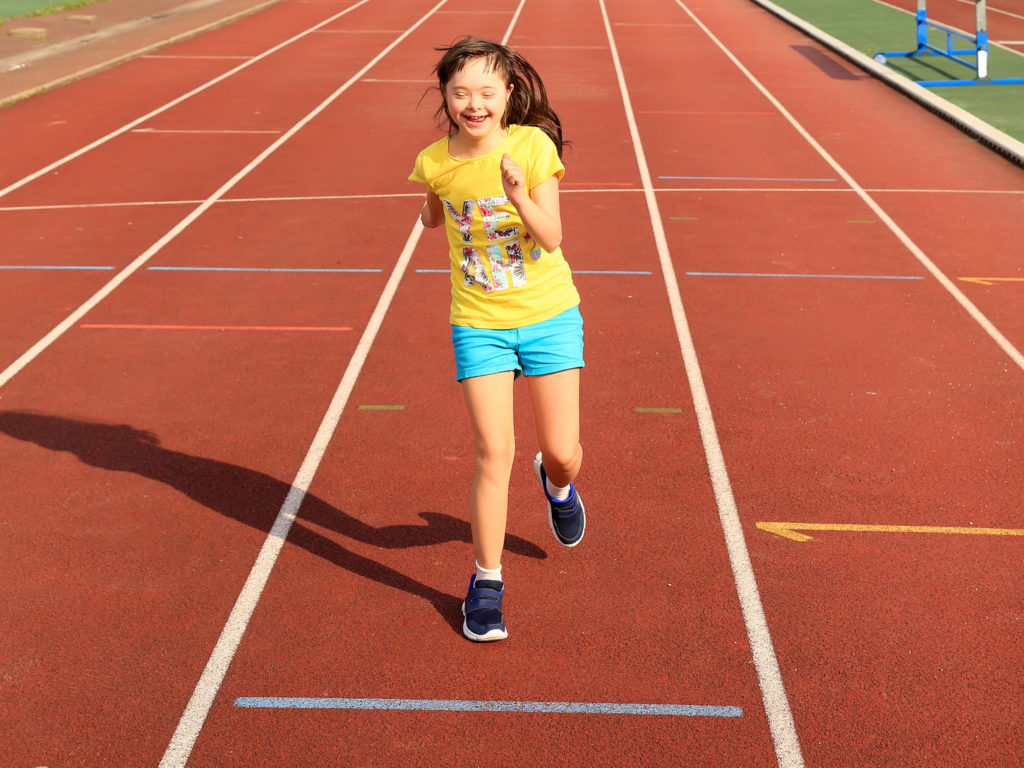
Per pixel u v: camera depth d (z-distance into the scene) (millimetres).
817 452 5391
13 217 10156
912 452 5395
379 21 26547
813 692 3602
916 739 3383
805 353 6766
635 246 9242
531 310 3676
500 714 3492
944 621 3994
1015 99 16188
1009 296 7898
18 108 15867
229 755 3311
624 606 4090
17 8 26578
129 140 13719
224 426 5691
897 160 12602
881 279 8305
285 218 10141
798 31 24797
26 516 4742
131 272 8461
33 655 3787
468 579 4285
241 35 24172
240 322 7320
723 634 3918
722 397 6078
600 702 3551
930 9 27984
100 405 5965
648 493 4969
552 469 3920
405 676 3682
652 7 29516
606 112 15477
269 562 4391
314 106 16031
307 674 3691
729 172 12008
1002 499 4914
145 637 3895
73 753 3322
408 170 12148
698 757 3307
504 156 3342
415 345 6902
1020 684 3643
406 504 4879
